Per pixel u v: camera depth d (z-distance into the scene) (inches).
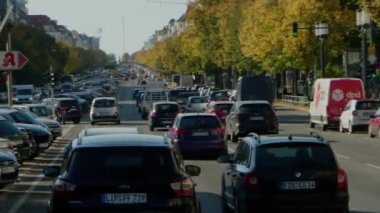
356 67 6707.7
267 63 7691.9
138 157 999.0
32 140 2810.0
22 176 2309.3
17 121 3137.3
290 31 6752.0
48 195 1867.6
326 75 6924.2
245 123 3400.6
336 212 1267.2
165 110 4451.3
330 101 4350.4
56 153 3157.0
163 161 1000.2
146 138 1051.9
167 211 980.6
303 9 6628.9
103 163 995.3
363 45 5428.2
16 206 1678.2
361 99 4247.0
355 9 6555.1
